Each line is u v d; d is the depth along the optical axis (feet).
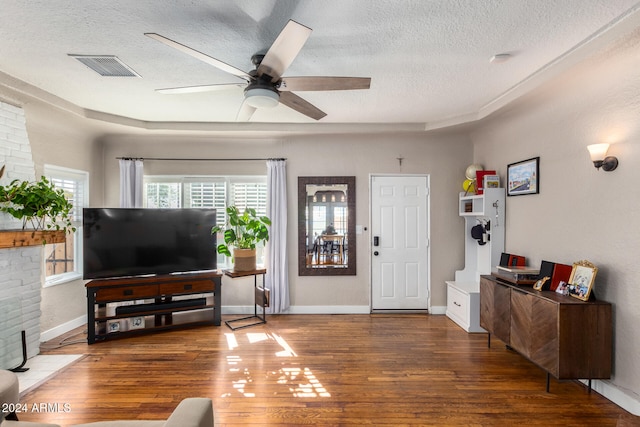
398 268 14.90
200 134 13.80
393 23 6.39
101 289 11.48
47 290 11.60
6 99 9.59
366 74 8.68
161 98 10.50
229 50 7.42
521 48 7.36
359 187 14.85
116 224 12.25
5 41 6.98
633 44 6.54
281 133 13.71
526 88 9.04
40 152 11.39
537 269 10.30
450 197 14.78
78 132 12.97
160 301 13.00
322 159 14.85
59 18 6.14
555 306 7.80
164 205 14.84
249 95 6.94
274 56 6.12
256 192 15.08
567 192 9.39
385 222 14.89
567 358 7.69
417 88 9.68
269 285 14.53
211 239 13.69
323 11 6.00
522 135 11.47
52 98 10.11
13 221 9.72
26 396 8.00
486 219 13.26
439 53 7.59
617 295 7.78
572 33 6.74
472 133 13.98
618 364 7.73
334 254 14.84
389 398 7.93
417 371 9.27
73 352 10.53
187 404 4.95
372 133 13.84
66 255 12.84
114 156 14.49
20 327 9.71
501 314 10.01
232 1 5.70
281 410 7.45
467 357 10.19
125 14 6.04
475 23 6.39
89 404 7.66
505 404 7.70
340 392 8.18
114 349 10.75
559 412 7.39
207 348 10.84
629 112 7.52
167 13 6.03
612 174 7.95
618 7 5.84
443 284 14.80
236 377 8.91
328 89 7.51
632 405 7.31
